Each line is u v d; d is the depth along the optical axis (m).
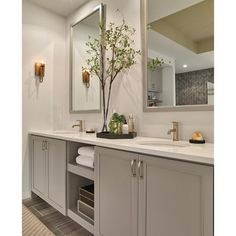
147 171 1.15
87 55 2.47
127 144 1.32
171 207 1.04
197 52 1.51
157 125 1.75
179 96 1.61
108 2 2.19
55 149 2.01
